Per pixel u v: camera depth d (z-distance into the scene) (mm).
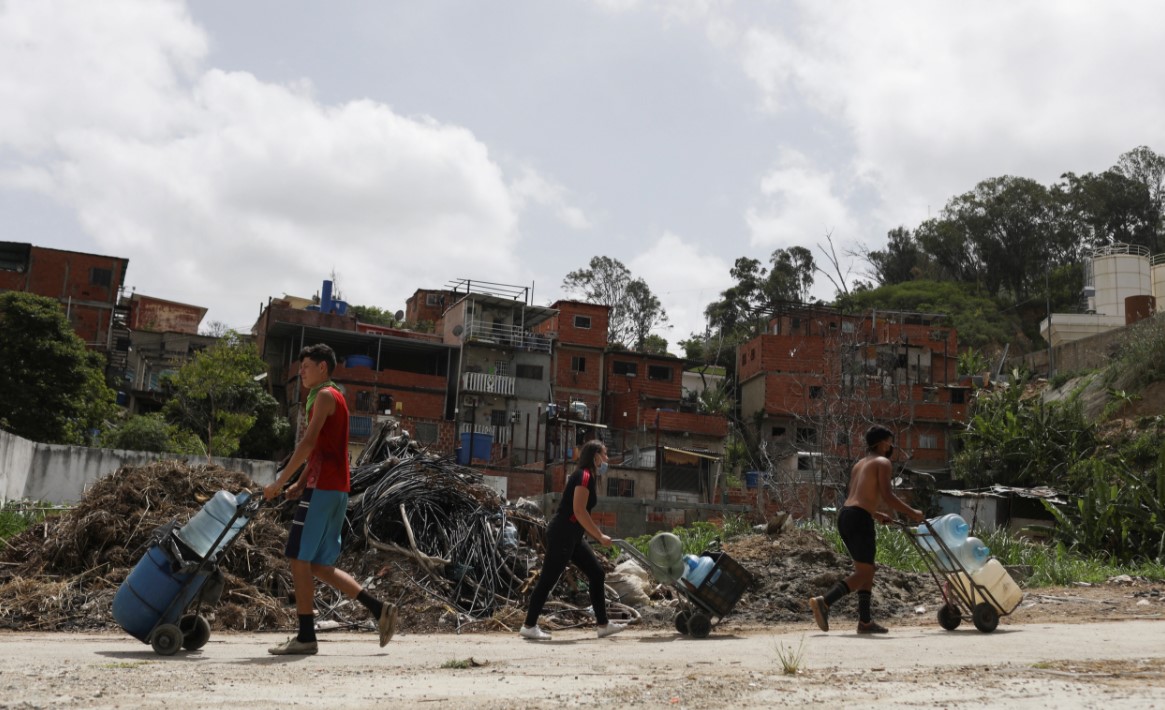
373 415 48875
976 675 4918
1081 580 16672
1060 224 94188
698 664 5633
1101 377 49719
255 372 48438
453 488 11500
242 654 6188
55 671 4777
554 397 56438
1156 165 96562
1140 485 25719
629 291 93375
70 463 23516
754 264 91312
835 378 37562
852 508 8227
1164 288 71250
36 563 9898
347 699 3988
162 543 6148
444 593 10133
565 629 9492
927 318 65375
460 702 3928
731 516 22797
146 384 59938
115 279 54906
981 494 35156
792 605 10797
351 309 67000
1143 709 3707
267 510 10781
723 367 73812
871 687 4414
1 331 39062
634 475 47656
